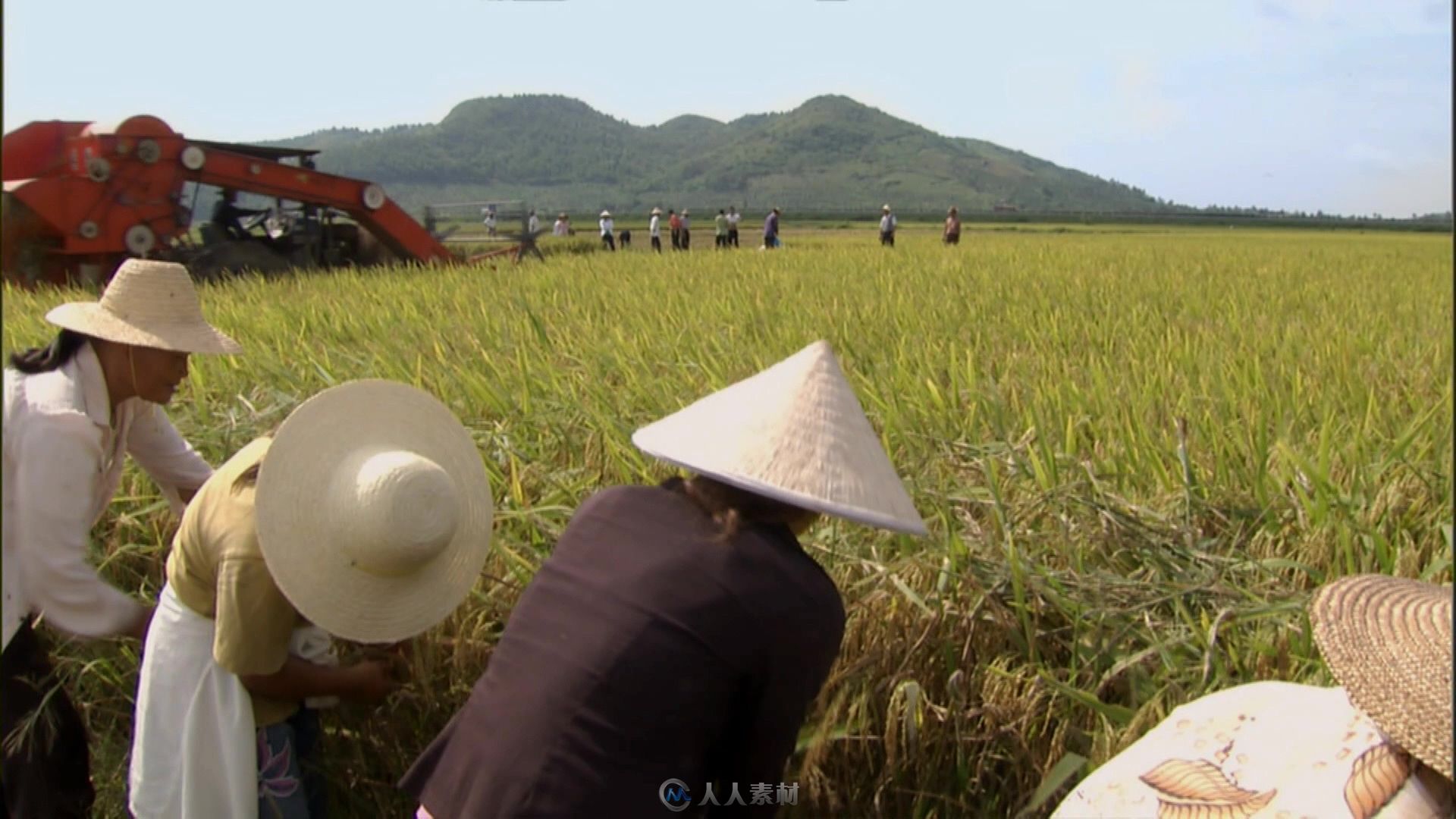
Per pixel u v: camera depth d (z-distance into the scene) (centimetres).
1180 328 868
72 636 307
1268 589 304
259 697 278
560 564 216
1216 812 157
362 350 725
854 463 205
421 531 262
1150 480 393
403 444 281
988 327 845
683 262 1902
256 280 1377
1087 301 1087
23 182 1351
